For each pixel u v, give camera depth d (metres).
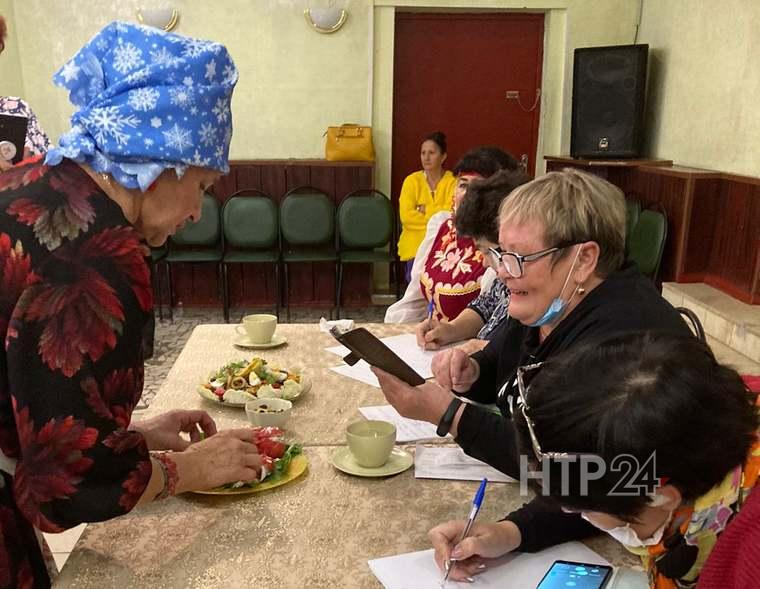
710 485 0.64
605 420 0.62
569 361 0.70
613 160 4.65
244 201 4.79
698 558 0.73
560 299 1.20
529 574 0.99
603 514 0.70
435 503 1.17
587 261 1.18
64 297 0.86
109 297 0.89
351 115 5.07
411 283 2.46
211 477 1.12
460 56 5.12
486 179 1.64
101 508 0.91
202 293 5.13
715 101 3.92
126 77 0.91
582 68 4.69
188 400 1.58
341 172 4.96
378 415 1.52
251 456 1.19
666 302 1.21
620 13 4.98
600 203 1.16
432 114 5.21
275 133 5.07
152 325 1.01
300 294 5.18
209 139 0.96
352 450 1.27
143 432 1.22
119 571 0.98
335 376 1.74
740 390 0.66
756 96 3.52
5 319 0.86
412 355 1.91
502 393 1.39
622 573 0.97
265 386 1.55
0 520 0.95
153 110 0.91
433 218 2.40
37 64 4.89
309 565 1.00
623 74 4.53
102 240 0.90
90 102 0.93
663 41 4.60
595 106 4.67
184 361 1.84
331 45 4.94
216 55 0.97
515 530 1.03
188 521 1.10
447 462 1.31
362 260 4.71
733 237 3.61
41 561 1.04
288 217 4.81
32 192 0.90
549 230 1.16
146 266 0.95
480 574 0.99
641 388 0.62
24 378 0.85
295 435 1.42
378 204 4.86
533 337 1.40
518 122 5.23
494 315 1.93
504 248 1.22
